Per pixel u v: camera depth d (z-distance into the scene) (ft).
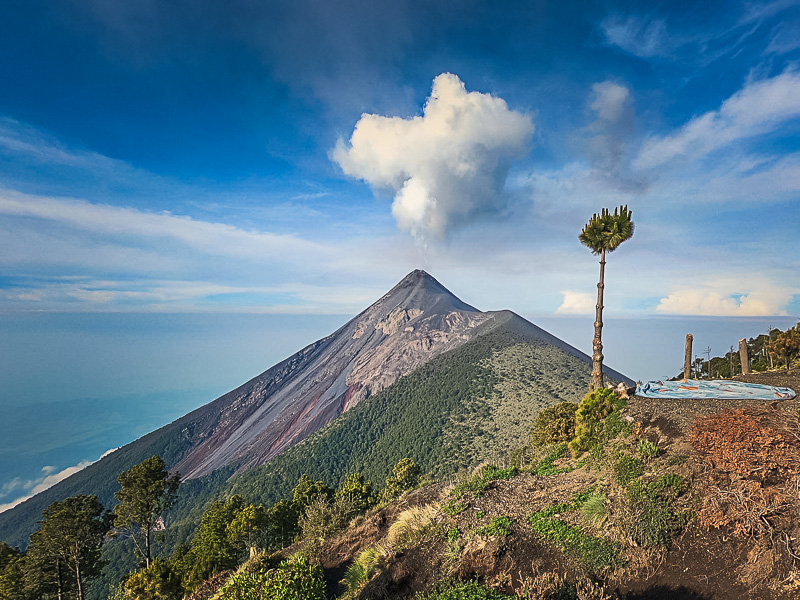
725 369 171.32
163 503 146.51
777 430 34.01
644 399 53.62
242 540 132.46
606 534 30.99
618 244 67.77
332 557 49.96
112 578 279.69
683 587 26.07
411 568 32.53
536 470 49.19
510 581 28.63
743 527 27.68
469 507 38.91
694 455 35.58
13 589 123.03
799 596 23.29
